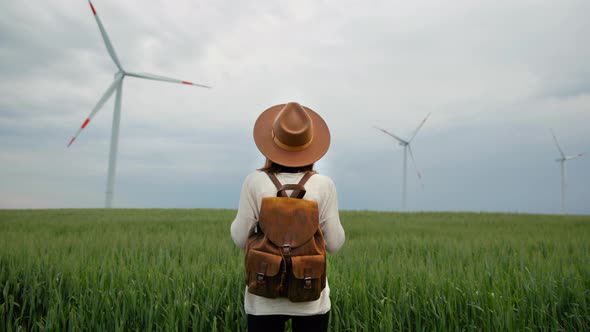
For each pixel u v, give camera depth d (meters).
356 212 21.12
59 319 3.70
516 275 4.36
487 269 4.84
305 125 2.20
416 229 11.24
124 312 3.68
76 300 3.92
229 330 3.59
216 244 7.14
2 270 4.68
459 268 4.85
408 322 3.63
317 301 2.19
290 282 2.04
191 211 20.95
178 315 3.63
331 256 5.88
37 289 4.26
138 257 5.85
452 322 3.65
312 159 2.23
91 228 10.70
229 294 4.01
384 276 4.37
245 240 2.26
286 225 2.05
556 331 3.53
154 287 4.09
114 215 16.89
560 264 5.16
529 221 15.01
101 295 3.93
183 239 7.67
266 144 2.26
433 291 4.00
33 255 5.42
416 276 4.37
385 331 3.48
